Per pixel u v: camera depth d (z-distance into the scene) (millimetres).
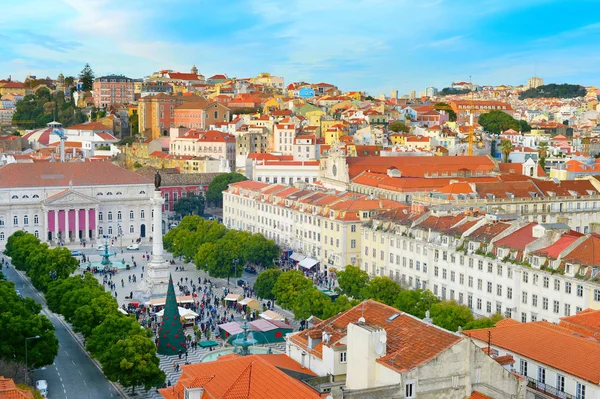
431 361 107250
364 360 112438
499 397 111312
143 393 178125
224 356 134625
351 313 134625
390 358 110812
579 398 109688
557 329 131125
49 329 183000
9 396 119312
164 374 177375
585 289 189625
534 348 120188
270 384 106625
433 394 107750
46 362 176625
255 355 129750
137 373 170625
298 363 134125
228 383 110812
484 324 170125
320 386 119625
